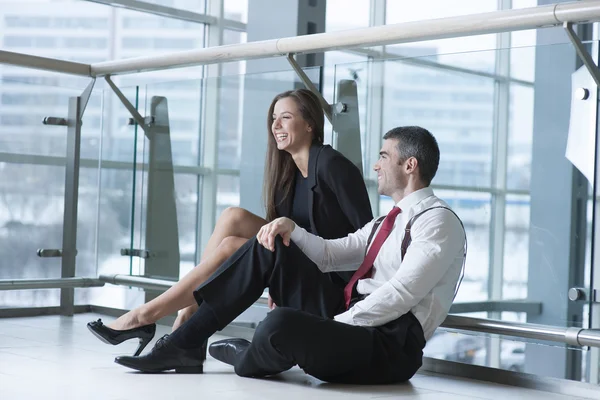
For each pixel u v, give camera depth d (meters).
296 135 3.02
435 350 2.97
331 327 2.40
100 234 4.25
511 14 2.76
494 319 2.94
